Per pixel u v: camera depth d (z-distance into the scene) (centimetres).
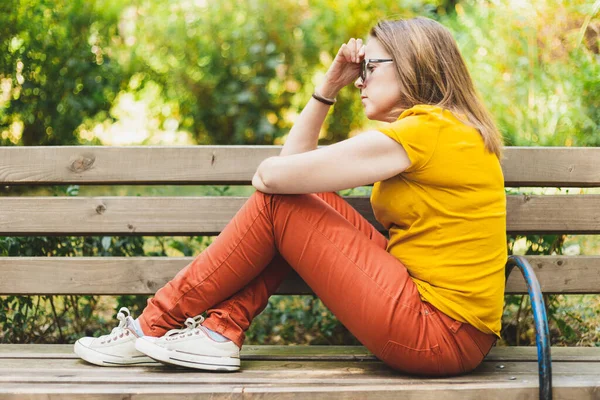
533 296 173
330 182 180
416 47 188
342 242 185
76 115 511
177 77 589
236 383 185
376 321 181
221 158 233
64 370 197
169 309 197
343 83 216
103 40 529
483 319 184
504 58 389
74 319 300
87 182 233
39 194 449
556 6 369
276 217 189
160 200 234
